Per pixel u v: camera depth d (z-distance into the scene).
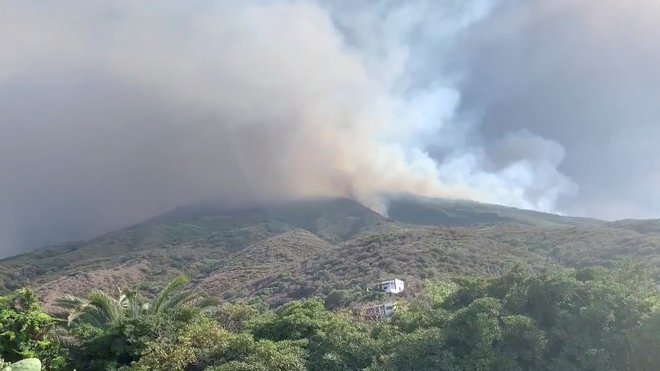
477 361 16.34
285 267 82.44
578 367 16.58
